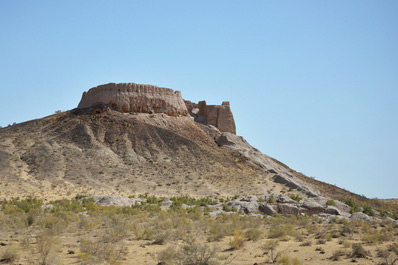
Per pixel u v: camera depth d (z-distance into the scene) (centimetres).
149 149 7931
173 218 3244
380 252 1847
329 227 3250
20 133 8225
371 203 7700
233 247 2020
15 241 2120
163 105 9425
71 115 9012
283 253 1873
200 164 7700
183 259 1544
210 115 10106
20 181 5934
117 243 2144
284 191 7012
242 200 4800
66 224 2842
